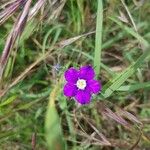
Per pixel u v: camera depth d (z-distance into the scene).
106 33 0.18
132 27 0.18
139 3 0.18
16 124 0.15
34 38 0.17
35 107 0.16
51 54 0.15
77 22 0.17
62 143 0.10
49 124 0.10
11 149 0.15
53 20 0.16
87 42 0.17
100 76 0.17
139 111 0.16
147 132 0.15
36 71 0.16
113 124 0.16
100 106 0.14
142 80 0.16
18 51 0.16
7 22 0.17
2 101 0.15
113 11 0.17
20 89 0.16
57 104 0.16
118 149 0.16
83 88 0.13
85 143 0.15
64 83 0.14
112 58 0.18
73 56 0.16
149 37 0.17
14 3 0.15
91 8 0.17
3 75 0.15
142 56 0.13
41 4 0.15
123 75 0.13
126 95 0.16
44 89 0.16
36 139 0.15
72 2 0.16
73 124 0.16
